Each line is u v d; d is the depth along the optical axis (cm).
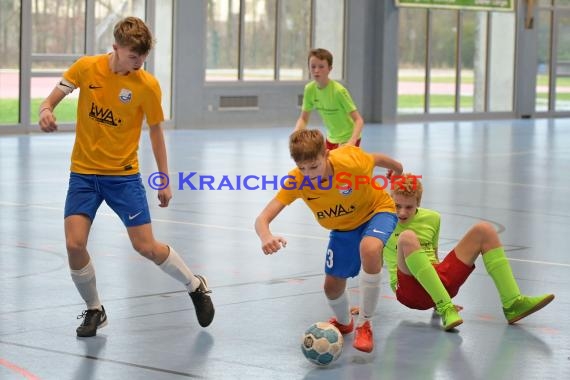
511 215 1356
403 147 2508
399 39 3559
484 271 930
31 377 582
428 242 763
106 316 705
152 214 1298
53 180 1642
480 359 641
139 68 686
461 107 3809
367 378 595
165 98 2998
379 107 3512
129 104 681
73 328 702
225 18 3114
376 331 711
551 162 2184
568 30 4131
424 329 718
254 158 2116
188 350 651
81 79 681
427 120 3684
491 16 3856
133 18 671
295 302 799
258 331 705
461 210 1400
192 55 3019
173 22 2972
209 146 2402
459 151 2423
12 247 1023
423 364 627
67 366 607
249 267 948
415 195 755
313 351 614
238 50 3159
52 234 1112
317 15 3353
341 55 3447
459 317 710
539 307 726
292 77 3319
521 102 3997
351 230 681
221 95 3106
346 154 671
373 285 654
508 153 2394
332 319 722
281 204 667
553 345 677
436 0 3591
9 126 2611
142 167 1886
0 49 2578
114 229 1152
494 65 3900
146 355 637
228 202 1434
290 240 1109
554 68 4106
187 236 1124
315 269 943
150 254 691
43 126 667
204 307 706
